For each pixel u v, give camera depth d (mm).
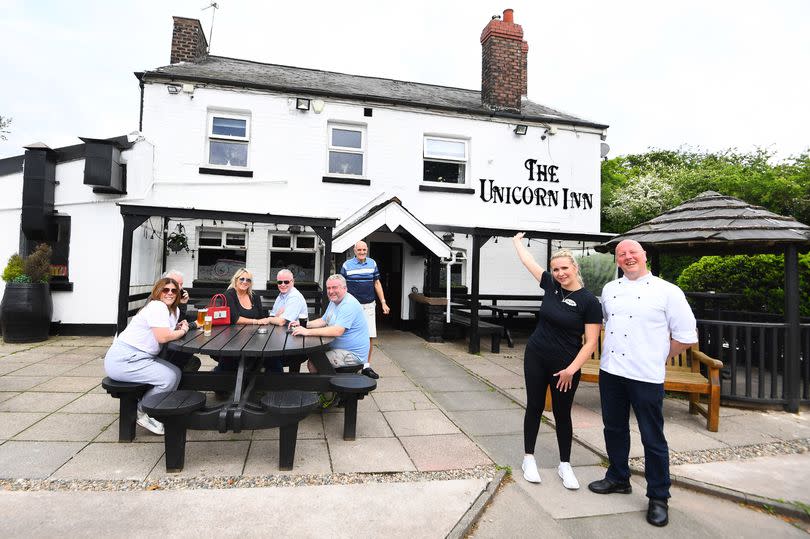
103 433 4066
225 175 9812
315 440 4121
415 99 11266
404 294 10992
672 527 2969
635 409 3201
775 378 5402
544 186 11695
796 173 16109
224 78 9844
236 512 2867
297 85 10508
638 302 3246
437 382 6438
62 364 6492
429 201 10977
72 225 8812
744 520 3105
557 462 3877
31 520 2684
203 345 3844
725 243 5891
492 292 11695
